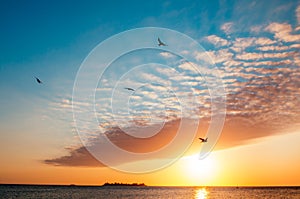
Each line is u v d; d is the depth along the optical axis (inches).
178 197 3553.2
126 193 4291.3
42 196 3309.5
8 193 3850.9
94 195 3565.5
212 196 3762.3
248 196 3769.7
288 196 3676.2
